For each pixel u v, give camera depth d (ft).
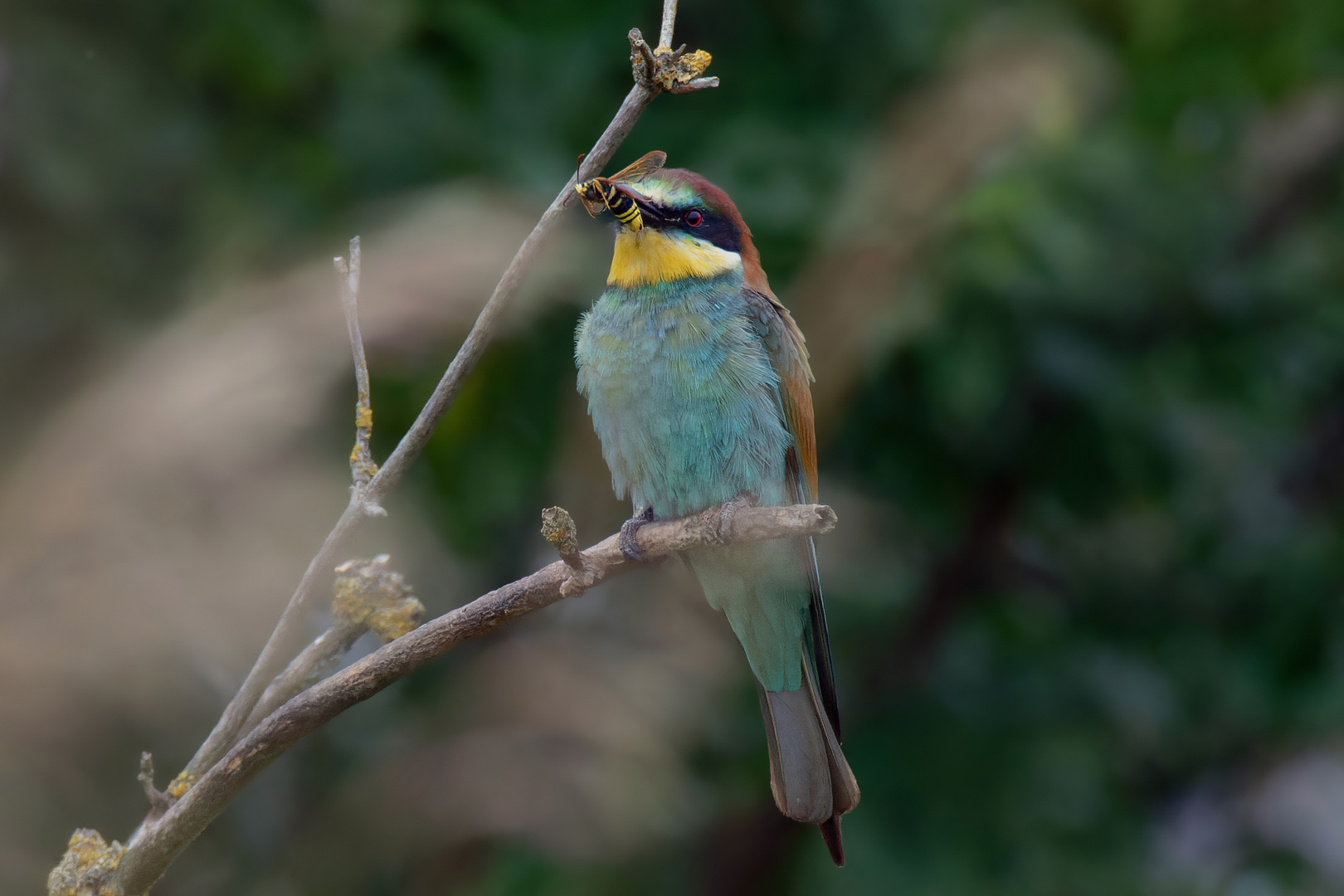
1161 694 40.50
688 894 36.52
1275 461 43.78
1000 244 31.48
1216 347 39.09
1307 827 43.55
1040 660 39.96
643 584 31.58
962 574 39.40
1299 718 41.04
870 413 36.76
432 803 29.09
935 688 39.22
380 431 32.32
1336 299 40.68
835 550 36.55
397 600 16.71
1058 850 36.70
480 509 33.19
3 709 21.50
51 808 22.76
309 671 16.65
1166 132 37.32
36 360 29.48
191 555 22.80
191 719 24.86
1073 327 36.83
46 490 22.30
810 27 35.50
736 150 33.81
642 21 34.09
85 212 30.71
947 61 34.83
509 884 32.37
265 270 30.30
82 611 21.83
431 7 33.04
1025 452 37.93
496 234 28.53
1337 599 42.19
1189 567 42.55
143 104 32.17
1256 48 36.81
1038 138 33.71
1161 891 37.68
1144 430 37.37
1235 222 39.75
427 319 26.68
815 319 31.71
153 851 15.46
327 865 30.04
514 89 32.99
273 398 24.13
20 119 30.37
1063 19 36.45
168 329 26.30
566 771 28.89
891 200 32.27
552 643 30.78
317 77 33.65
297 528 24.47
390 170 32.45
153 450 22.81
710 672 31.48
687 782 34.14
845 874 35.68
